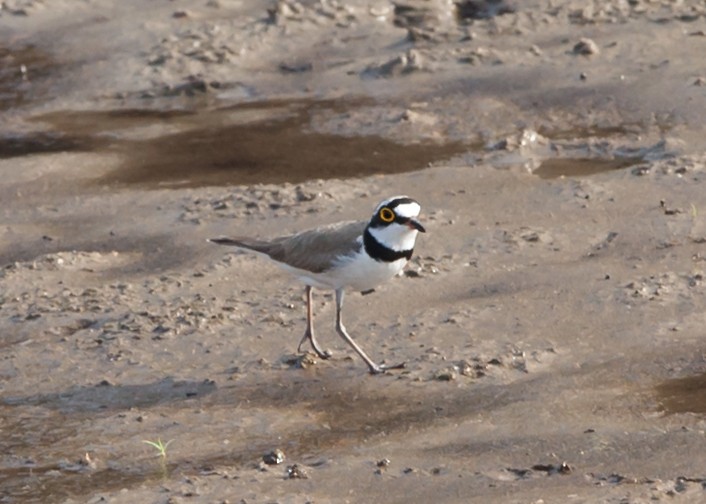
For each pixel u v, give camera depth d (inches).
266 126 787.4
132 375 490.6
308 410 456.1
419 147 737.0
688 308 506.3
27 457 438.0
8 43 945.5
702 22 855.7
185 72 871.1
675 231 581.0
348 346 502.0
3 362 507.8
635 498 366.3
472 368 470.6
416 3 938.1
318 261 471.2
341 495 391.9
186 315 531.8
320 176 703.7
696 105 741.3
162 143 773.3
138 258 610.9
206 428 448.1
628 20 871.1
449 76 821.2
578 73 800.3
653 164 661.3
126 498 399.2
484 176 678.5
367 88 824.3
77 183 714.2
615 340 487.5
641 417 425.7
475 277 554.3
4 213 680.4
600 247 575.8
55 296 563.2
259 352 501.7
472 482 392.5
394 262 464.8
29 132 806.5
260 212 643.5
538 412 436.5
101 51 914.7
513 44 857.5
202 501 392.2
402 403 454.0
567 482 386.6
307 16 927.7
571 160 699.4
